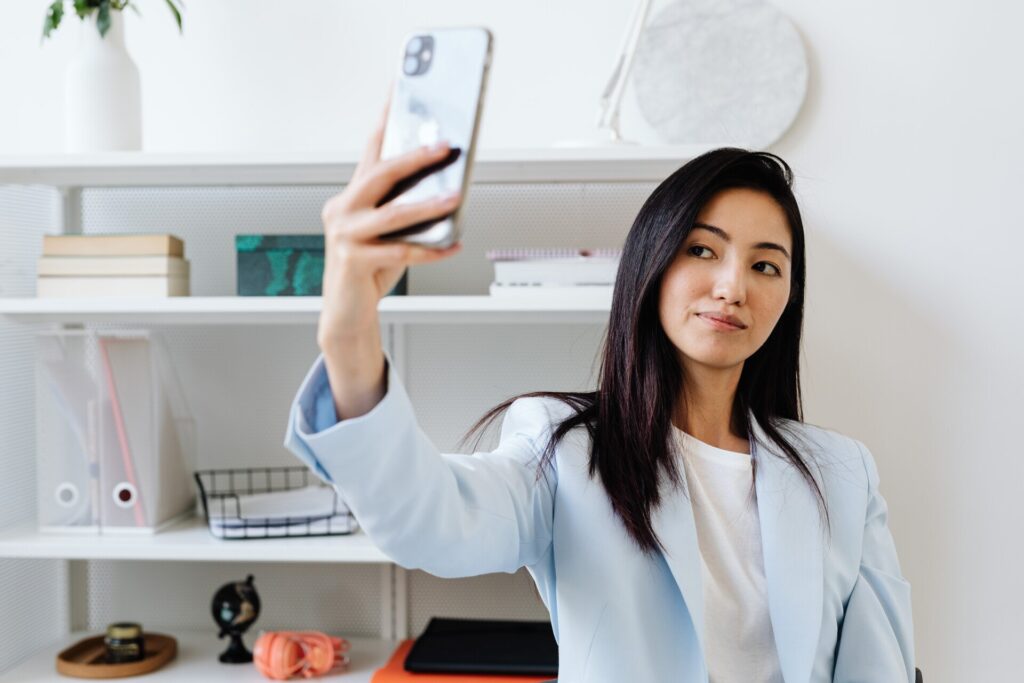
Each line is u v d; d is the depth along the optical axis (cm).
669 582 98
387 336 208
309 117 205
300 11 205
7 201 198
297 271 185
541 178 198
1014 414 198
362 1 204
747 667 102
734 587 104
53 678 187
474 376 207
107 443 188
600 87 202
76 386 188
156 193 211
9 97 210
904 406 199
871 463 119
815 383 200
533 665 179
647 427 103
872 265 199
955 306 198
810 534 106
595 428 105
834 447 118
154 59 207
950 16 198
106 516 189
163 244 183
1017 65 197
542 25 202
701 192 104
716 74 199
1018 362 198
